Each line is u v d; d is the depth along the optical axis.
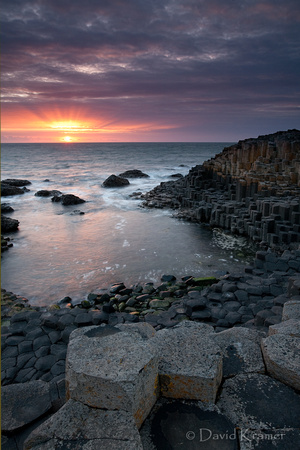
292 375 3.64
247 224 18.19
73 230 19.84
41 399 4.18
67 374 3.41
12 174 51.06
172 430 3.14
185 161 80.31
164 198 28.98
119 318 9.03
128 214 24.19
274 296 9.70
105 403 3.13
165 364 3.60
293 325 4.50
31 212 25.12
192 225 20.89
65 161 80.81
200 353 3.76
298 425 3.22
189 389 3.45
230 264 14.11
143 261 14.58
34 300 11.13
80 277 12.96
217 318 8.74
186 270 13.48
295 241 15.04
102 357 3.40
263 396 3.57
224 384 3.75
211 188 27.28
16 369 6.87
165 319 8.90
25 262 14.67
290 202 16.39
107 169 59.84
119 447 2.79
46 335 8.13
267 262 11.92
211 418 3.26
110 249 16.25
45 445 2.83
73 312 9.05
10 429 3.73
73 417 3.08
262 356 4.16
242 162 24.75
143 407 3.23
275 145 23.36
